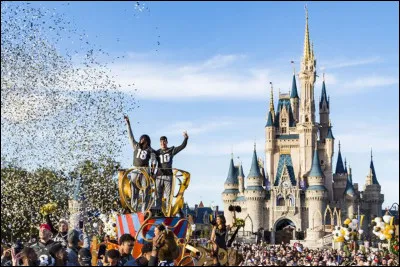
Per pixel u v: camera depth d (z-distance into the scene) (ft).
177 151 57.00
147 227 51.39
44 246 44.91
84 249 43.78
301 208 627.87
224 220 49.67
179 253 48.24
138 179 54.85
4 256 51.11
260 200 629.51
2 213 170.60
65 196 172.76
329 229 558.15
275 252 191.01
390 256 99.81
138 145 56.13
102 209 154.61
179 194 56.54
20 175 175.11
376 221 63.98
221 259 48.16
